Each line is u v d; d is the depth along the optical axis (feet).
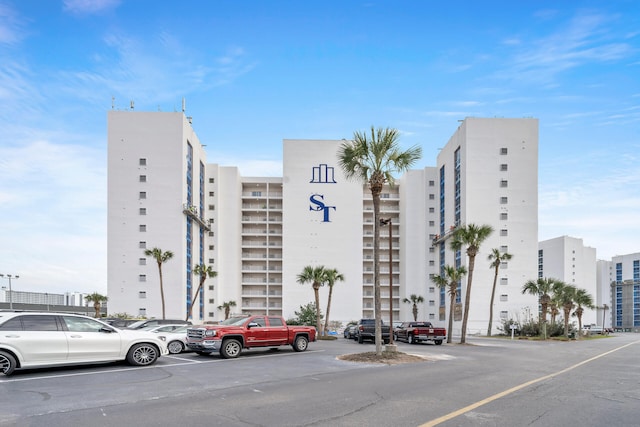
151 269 220.02
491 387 39.55
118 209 222.07
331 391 36.55
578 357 76.69
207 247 269.85
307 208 272.31
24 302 213.87
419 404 31.55
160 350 53.42
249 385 39.50
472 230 129.59
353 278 269.64
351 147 71.10
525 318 218.79
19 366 43.52
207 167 276.82
